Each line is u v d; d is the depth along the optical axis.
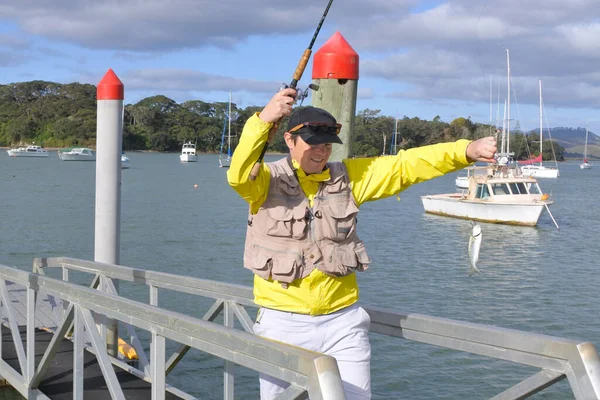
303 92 2.98
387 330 3.29
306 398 2.54
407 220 30.78
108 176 7.23
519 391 2.73
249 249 3.04
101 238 7.29
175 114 161.00
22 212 30.92
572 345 2.53
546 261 20.20
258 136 2.76
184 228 26.12
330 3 2.99
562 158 188.12
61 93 164.38
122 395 4.19
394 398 8.43
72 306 4.58
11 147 151.88
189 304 12.12
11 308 5.70
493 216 29.59
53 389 5.38
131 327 6.70
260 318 3.09
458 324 2.95
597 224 30.62
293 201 2.95
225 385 4.42
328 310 2.97
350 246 2.99
